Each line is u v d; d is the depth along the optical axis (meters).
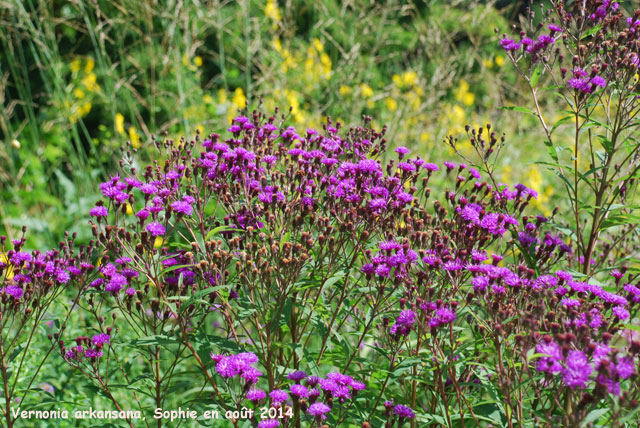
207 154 3.33
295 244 2.97
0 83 7.22
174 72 7.51
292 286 2.97
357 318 3.17
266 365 3.12
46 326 4.31
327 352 3.45
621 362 2.23
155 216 3.08
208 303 2.96
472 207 3.38
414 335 3.85
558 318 2.80
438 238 3.12
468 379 3.35
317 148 3.79
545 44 3.53
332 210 3.30
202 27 7.91
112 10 8.40
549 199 7.11
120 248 3.13
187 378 4.57
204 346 3.07
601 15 3.49
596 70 3.21
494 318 2.73
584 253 3.42
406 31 10.45
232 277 3.25
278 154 3.84
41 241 6.90
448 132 7.30
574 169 3.32
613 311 2.71
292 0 9.32
